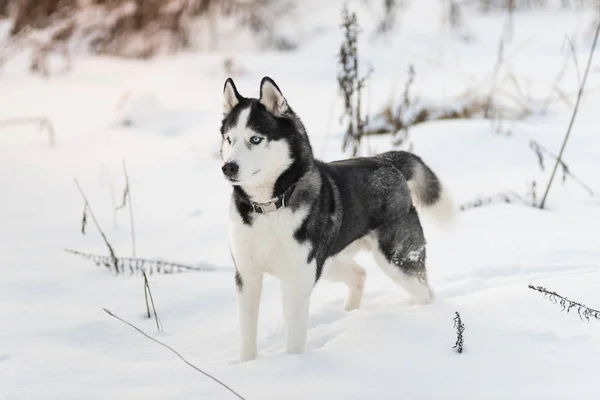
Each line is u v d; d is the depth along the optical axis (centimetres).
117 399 374
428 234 684
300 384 375
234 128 436
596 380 357
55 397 378
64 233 739
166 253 673
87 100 1382
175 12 1819
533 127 965
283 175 432
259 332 499
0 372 406
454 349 408
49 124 1130
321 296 576
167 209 809
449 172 844
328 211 454
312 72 1479
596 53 1353
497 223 691
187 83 1462
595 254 591
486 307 473
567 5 1761
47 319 504
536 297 479
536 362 384
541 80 1212
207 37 1823
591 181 781
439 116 1066
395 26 1706
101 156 1042
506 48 1497
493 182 804
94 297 560
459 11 1673
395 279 520
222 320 522
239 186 434
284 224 430
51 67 1700
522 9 1794
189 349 471
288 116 445
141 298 559
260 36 1792
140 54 1783
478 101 1086
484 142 919
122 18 1852
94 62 1745
